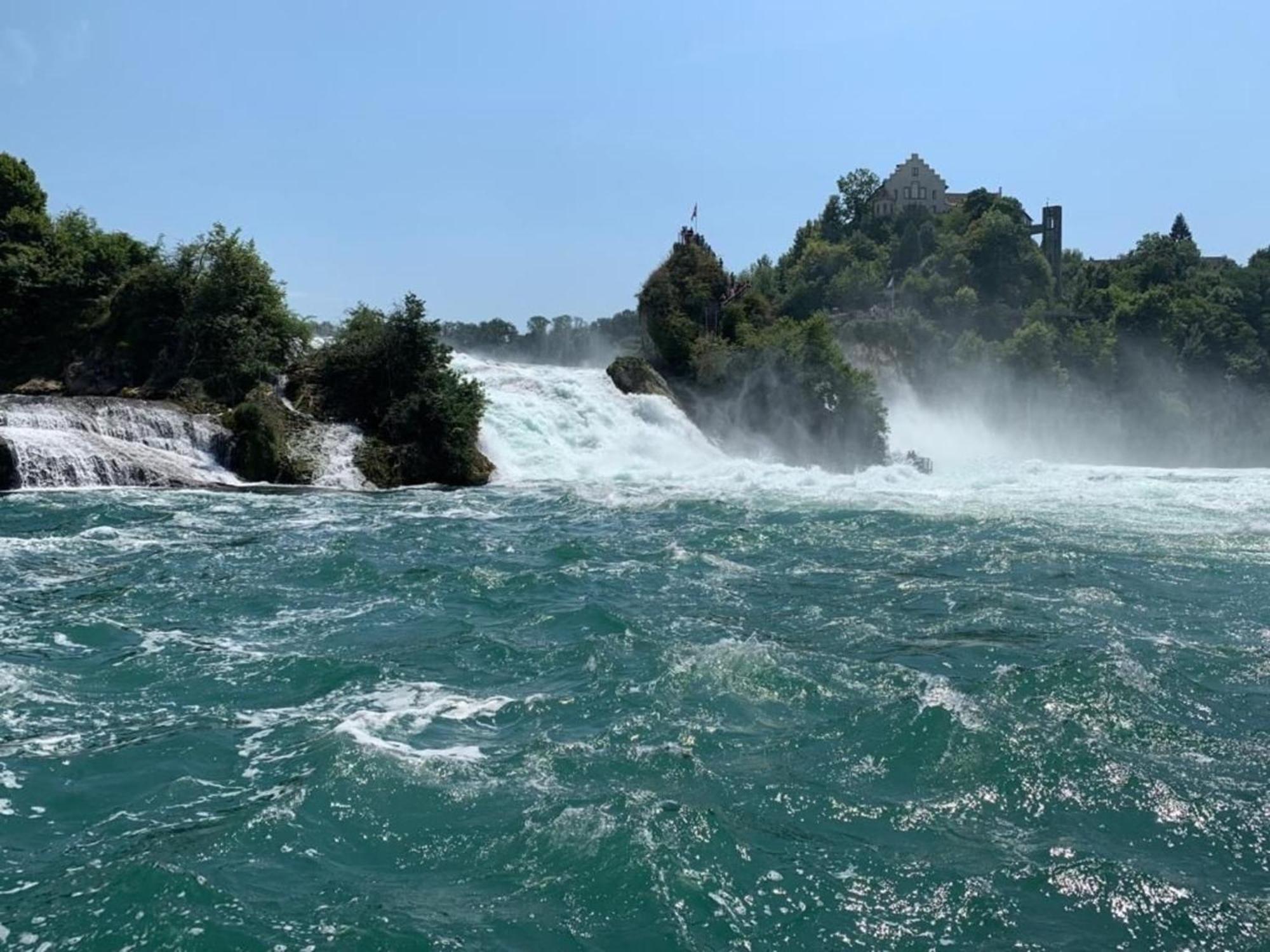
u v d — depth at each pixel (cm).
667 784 1317
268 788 1312
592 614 2042
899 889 1101
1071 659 1766
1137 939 1022
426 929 1016
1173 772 1370
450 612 2102
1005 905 1072
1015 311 9738
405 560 2562
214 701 1612
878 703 1570
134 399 4316
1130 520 3159
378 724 1498
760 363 5472
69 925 1012
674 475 4412
